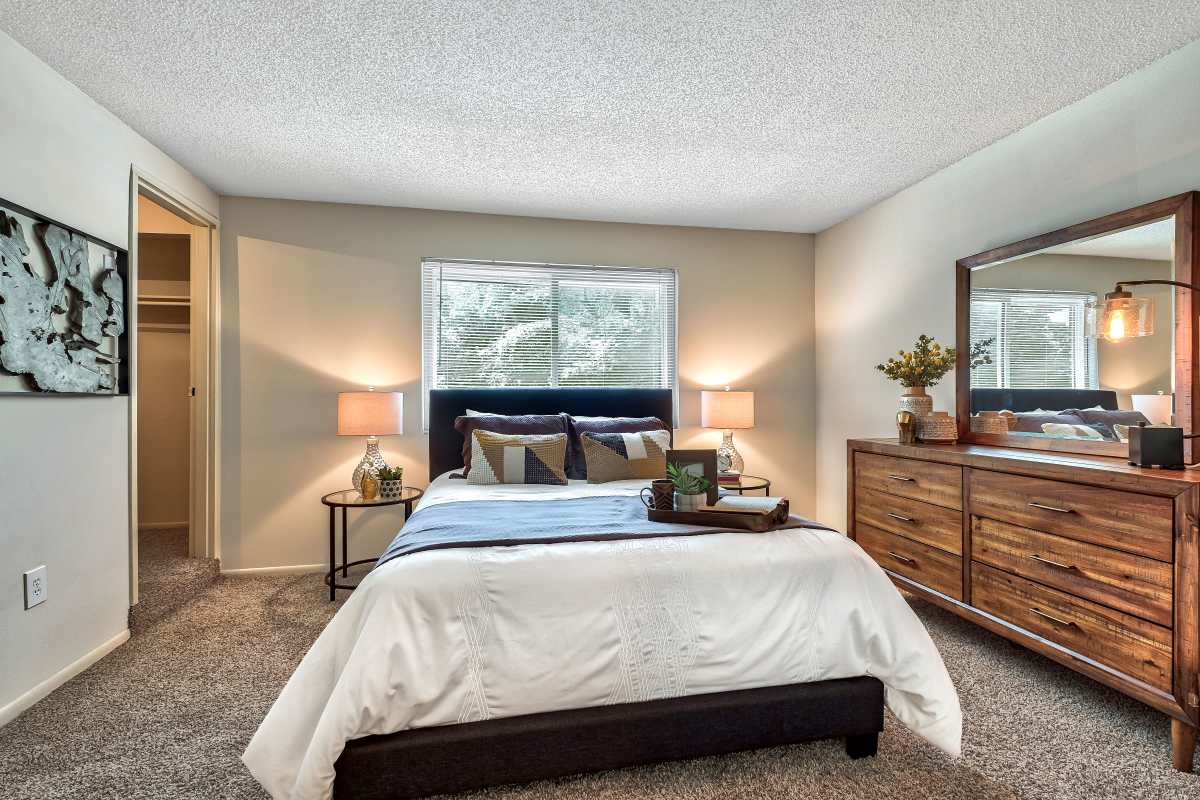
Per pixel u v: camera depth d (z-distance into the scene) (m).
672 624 1.68
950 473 2.58
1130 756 1.77
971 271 3.04
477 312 3.98
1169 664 1.71
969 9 1.90
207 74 2.28
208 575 3.37
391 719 1.47
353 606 1.59
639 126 2.73
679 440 4.25
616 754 1.60
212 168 3.19
